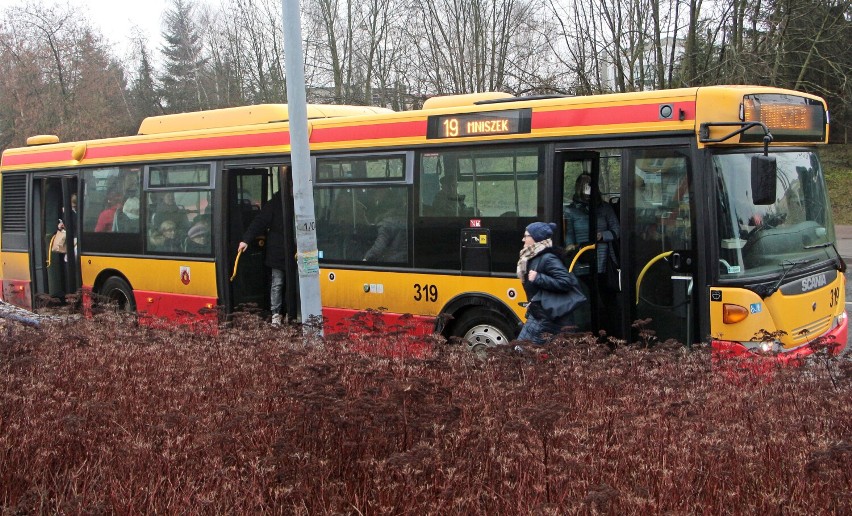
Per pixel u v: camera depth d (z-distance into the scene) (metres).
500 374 5.82
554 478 4.16
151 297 12.02
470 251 8.74
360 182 9.62
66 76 44.19
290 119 8.75
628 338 7.90
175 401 5.42
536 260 7.67
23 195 14.19
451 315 8.36
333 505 4.12
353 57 28.80
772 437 4.57
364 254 9.58
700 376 5.85
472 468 4.38
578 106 8.13
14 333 6.85
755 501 4.08
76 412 5.12
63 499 4.20
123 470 4.46
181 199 11.65
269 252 10.86
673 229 7.65
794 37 22.55
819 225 8.42
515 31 23.94
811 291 7.86
